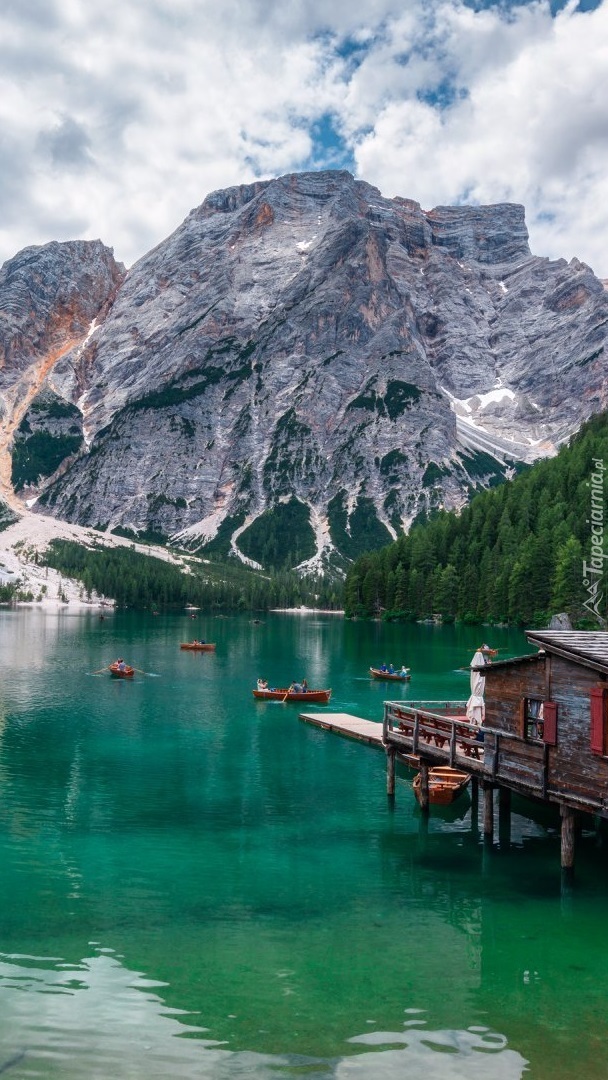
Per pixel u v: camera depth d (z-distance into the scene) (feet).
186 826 114.01
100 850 102.12
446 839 111.04
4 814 117.70
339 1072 52.95
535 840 111.45
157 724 200.64
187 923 78.48
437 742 121.80
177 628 633.61
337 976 67.21
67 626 636.48
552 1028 59.36
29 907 81.82
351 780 144.77
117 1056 54.49
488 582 627.46
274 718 213.87
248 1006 61.72
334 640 509.35
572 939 76.59
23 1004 61.41
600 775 87.40
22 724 196.65
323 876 94.38
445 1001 63.26
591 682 89.20
